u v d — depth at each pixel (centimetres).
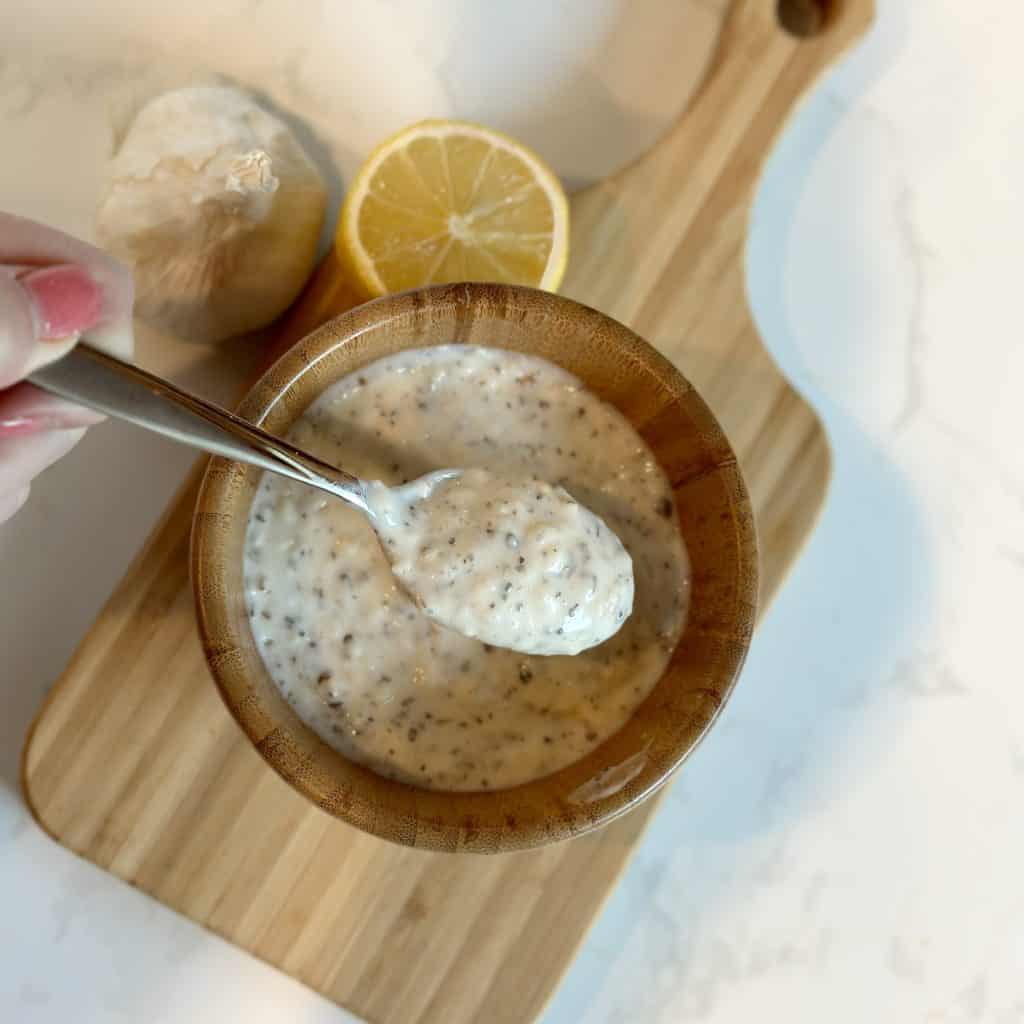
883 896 42
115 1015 39
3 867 39
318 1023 39
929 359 42
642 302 38
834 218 42
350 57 40
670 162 38
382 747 34
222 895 36
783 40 38
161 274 37
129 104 40
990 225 42
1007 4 43
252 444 30
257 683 32
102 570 39
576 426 35
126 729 36
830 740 42
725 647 33
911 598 42
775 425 39
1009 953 42
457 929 37
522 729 34
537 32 41
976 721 42
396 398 34
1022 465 42
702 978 41
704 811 41
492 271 37
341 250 37
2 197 39
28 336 28
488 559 32
